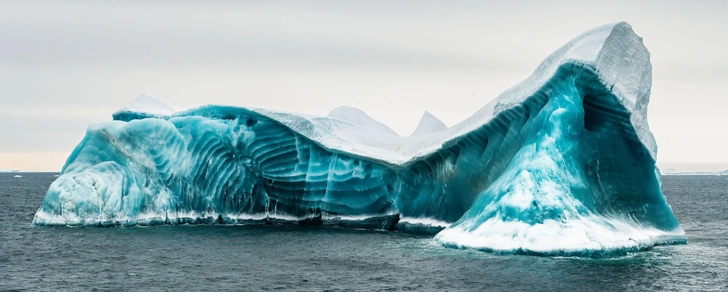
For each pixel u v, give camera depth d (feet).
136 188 154.71
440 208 140.36
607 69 114.52
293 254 117.80
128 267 107.24
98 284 95.86
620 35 119.96
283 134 158.40
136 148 155.63
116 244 128.77
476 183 132.36
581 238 106.73
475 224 117.39
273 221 163.94
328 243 129.90
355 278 97.76
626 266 101.04
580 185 112.98
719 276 95.86
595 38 118.01
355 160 153.28
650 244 117.19
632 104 115.34
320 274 100.89
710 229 160.56
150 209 156.04
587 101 117.50
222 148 159.02
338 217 158.40
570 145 114.52
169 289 92.58
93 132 160.35
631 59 121.90
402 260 109.60
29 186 465.88
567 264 101.60
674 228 126.00
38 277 100.48
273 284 94.94
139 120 155.84
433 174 142.10
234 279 98.32
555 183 110.73
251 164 160.56
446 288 90.63
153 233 143.02
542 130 116.16
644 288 89.04
